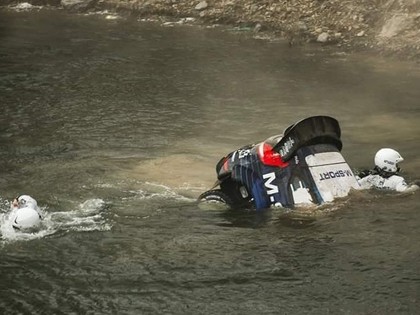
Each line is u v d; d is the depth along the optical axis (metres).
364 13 58.75
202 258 20.08
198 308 17.36
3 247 20.83
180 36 58.88
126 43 56.19
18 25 63.00
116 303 17.66
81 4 69.38
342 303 17.47
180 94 41.72
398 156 25.36
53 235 21.75
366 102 40.22
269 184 23.80
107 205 24.55
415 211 23.14
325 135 24.12
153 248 20.81
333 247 20.59
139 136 33.50
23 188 26.17
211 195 24.47
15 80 44.25
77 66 48.44
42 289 18.38
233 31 60.59
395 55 51.81
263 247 20.73
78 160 29.72
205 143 32.50
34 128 34.44
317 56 52.41
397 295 17.80
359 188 24.30
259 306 17.41
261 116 37.25
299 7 62.22
